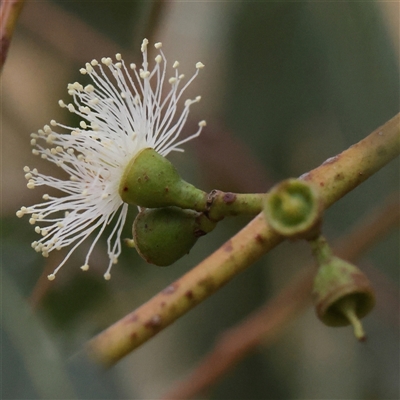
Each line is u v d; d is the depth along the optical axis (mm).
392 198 179
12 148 192
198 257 196
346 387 201
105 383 130
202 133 198
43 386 128
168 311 136
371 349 198
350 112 200
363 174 135
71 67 189
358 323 130
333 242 191
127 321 136
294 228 126
